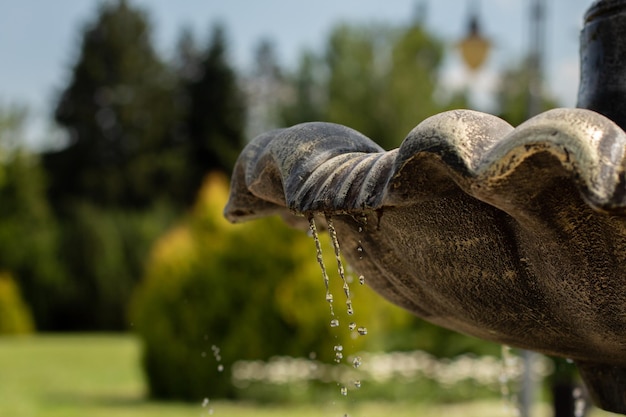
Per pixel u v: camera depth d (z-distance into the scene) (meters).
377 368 11.53
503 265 2.03
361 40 33.81
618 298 1.90
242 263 11.88
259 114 44.94
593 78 2.43
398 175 1.80
